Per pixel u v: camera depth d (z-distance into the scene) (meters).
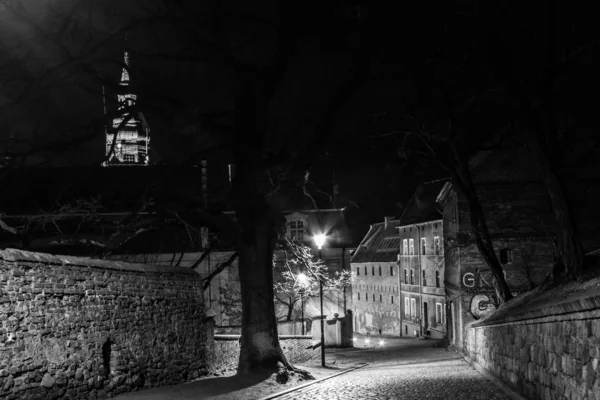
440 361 31.72
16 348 13.52
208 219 22.36
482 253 28.92
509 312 19.34
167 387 18.98
